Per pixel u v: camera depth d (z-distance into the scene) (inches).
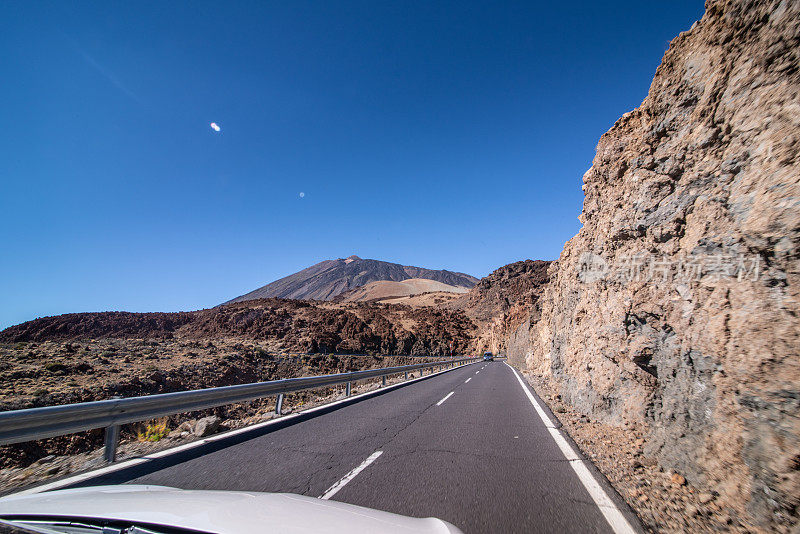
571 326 418.3
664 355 189.8
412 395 485.7
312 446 224.8
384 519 83.8
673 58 233.9
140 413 218.1
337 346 2436.0
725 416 137.1
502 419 310.0
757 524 109.6
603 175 346.6
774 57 145.1
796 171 124.6
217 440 241.4
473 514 127.2
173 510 83.8
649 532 113.0
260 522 78.2
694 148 199.3
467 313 5816.9
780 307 122.0
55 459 198.4
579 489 150.7
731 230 155.7
